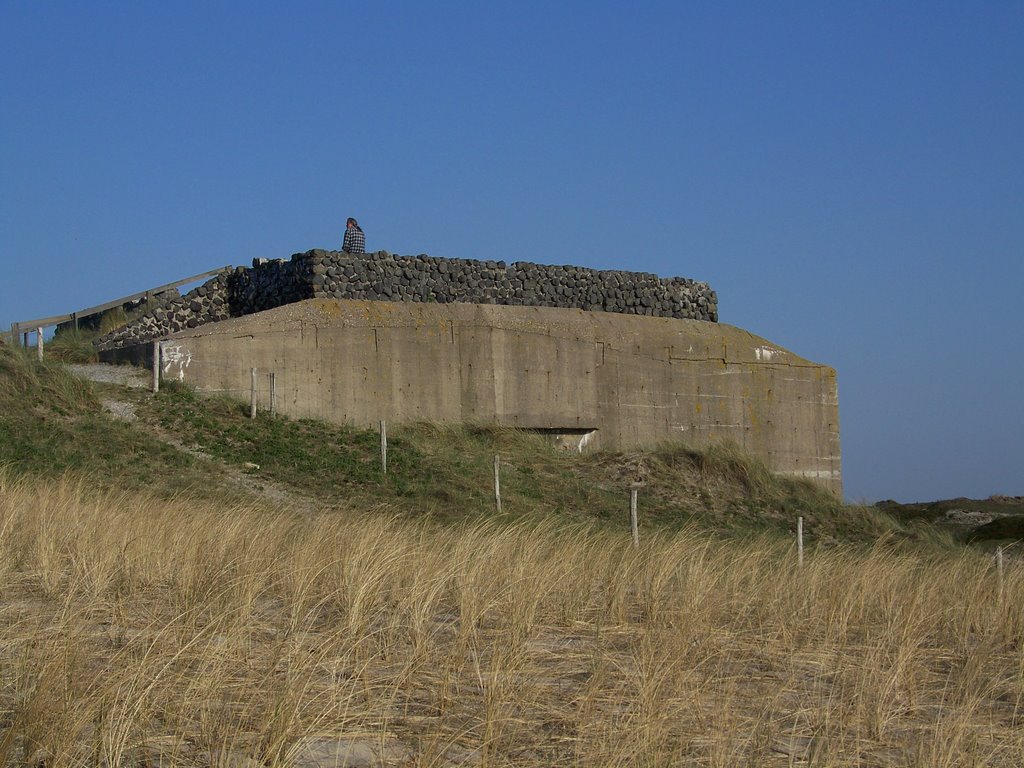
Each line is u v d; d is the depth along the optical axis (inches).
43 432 1137.4
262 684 368.5
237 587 499.2
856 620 585.6
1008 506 2124.8
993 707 444.5
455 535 764.0
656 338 1701.5
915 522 1610.5
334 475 1205.7
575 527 916.6
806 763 342.3
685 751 343.6
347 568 538.9
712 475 1450.5
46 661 358.0
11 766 288.2
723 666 465.7
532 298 1700.3
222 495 1043.3
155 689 341.1
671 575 644.1
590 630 518.3
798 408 1784.0
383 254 1595.7
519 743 343.6
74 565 537.6
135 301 1754.4
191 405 1312.7
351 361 1488.7
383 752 327.9
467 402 1556.3
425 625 471.2
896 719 403.5
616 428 1649.9
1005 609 636.7
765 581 649.0
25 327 1664.6
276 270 1616.6
